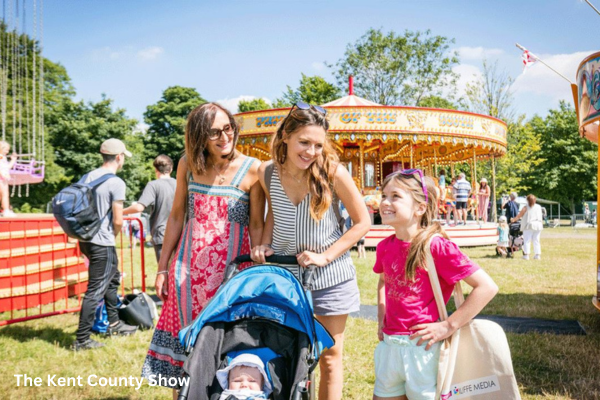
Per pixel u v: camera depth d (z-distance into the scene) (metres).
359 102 19.70
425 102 44.31
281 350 2.67
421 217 2.65
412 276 2.49
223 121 2.88
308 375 2.52
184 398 2.28
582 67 5.69
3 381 4.21
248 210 3.08
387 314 2.64
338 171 2.74
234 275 2.76
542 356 4.77
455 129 16.56
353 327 5.95
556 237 23.78
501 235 14.10
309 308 2.59
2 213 9.12
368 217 2.85
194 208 3.03
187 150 2.90
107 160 5.70
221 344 2.63
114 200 5.41
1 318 6.51
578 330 5.80
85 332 5.20
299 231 2.84
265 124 16.11
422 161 25.73
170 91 58.88
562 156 49.75
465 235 17.72
